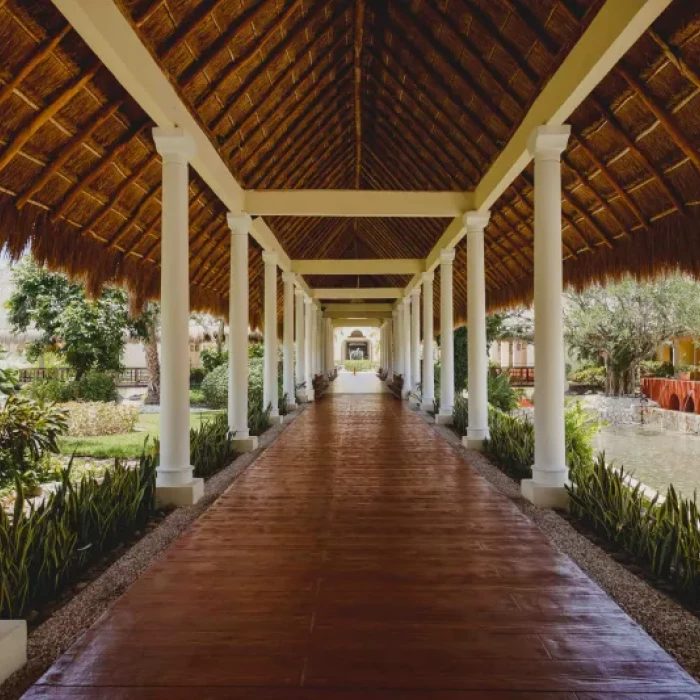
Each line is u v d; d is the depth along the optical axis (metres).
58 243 3.64
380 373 21.80
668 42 2.67
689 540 2.37
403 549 2.75
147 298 5.09
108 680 1.65
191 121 3.67
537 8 3.02
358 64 4.79
